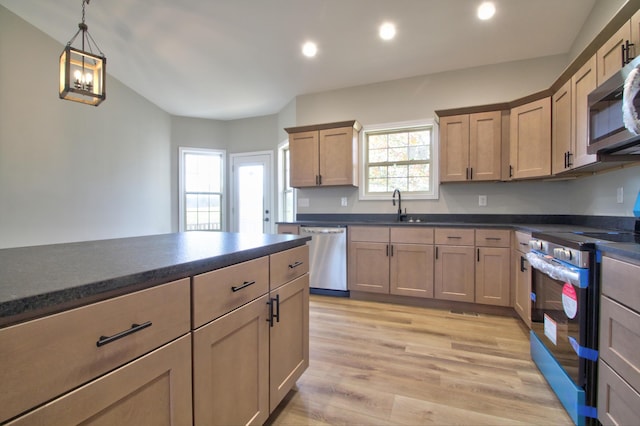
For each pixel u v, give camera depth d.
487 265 2.93
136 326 0.76
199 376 0.96
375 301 3.35
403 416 1.50
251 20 2.93
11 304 0.53
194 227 5.28
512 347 2.23
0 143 2.73
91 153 3.65
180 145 5.18
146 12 2.87
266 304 1.34
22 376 0.55
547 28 2.89
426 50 3.27
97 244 1.38
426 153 3.82
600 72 1.94
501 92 3.43
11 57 2.81
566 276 1.50
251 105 4.77
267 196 5.18
